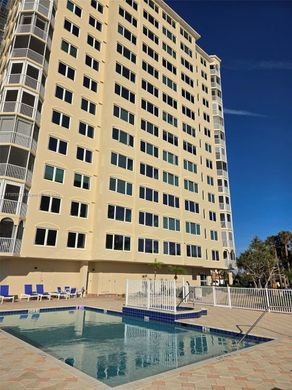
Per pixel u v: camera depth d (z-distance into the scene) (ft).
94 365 24.29
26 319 45.83
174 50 130.72
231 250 135.03
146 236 94.79
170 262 100.37
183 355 27.63
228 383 17.24
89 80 95.71
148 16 120.78
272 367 20.39
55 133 82.23
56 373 18.83
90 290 84.48
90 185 87.81
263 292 53.78
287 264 171.83
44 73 82.84
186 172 118.21
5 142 70.28
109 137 91.76
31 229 71.97
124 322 45.32
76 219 81.97
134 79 106.22
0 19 119.55
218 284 125.49
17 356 22.82
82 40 96.89
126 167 94.58
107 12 108.47
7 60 83.66
